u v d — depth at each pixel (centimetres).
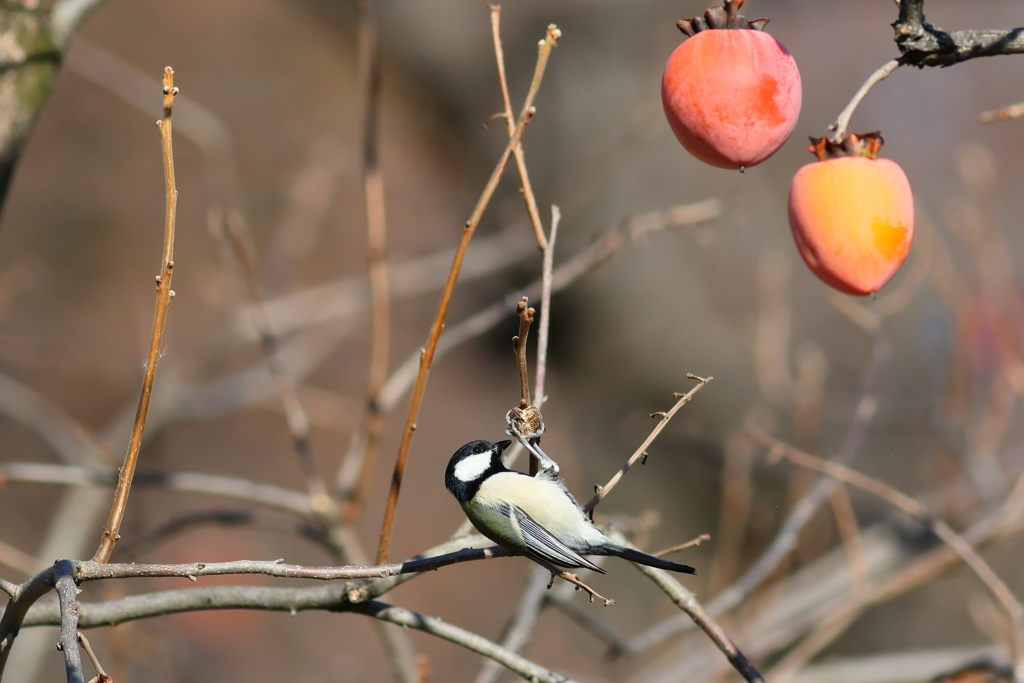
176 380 1016
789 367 1451
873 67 1891
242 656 1470
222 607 466
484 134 1538
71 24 600
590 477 1473
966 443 917
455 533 463
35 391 1692
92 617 471
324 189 1199
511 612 1727
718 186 1437
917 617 1276
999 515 788
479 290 1677
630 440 1359
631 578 1350
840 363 1442
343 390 1945
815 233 380
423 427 1914
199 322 2022
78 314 2009
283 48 2312
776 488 1202
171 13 2372
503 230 1402
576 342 1503
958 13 1636
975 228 921
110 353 1908
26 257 2058
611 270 1456
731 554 923
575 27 1440
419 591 1747
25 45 575
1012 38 373
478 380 1845
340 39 2150
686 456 1443
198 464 1862
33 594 359
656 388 1475
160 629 1015
